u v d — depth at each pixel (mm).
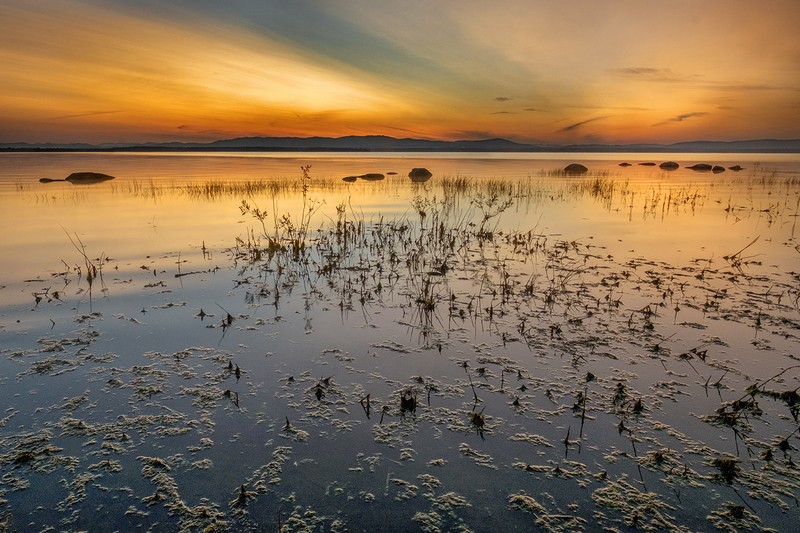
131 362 4453
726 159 64438
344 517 2689
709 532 2609
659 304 6082
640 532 2611
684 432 3471
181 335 5086
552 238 10484
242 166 40625
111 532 2574
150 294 6430
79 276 7211
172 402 3797
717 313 5746
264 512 2721
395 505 2779
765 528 2639
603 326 5379
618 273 7559
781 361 4508
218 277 7316
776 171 33125
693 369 4371
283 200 16922
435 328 5340
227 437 3377
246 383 4102
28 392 3902
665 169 37969
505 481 2982
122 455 3176
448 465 3119
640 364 4473
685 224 12148
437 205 15461
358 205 15703
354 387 4059
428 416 3648
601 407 3775
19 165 37750
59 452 3189
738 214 13703
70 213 13297
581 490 2914
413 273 7719
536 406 3791
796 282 7004
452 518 2693
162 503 2781
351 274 7641
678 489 2928
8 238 9883
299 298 6387
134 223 11836
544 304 6129
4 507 2727
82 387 4000
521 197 17781
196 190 19281
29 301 6062
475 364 4480
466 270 7895
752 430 3490
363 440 3357
